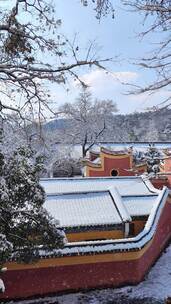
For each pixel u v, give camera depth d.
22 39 7.11
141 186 31.17
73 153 61.50
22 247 13.20
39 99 7.84
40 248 14.19
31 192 12.96
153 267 22.89
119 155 40.06
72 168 55.59
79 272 18.78
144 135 70.81
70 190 29.42
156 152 46.78
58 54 7.18
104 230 24.27
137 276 19.77
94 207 26.02
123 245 19.47
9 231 12.59
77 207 25.86
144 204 27.62
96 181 31.86
